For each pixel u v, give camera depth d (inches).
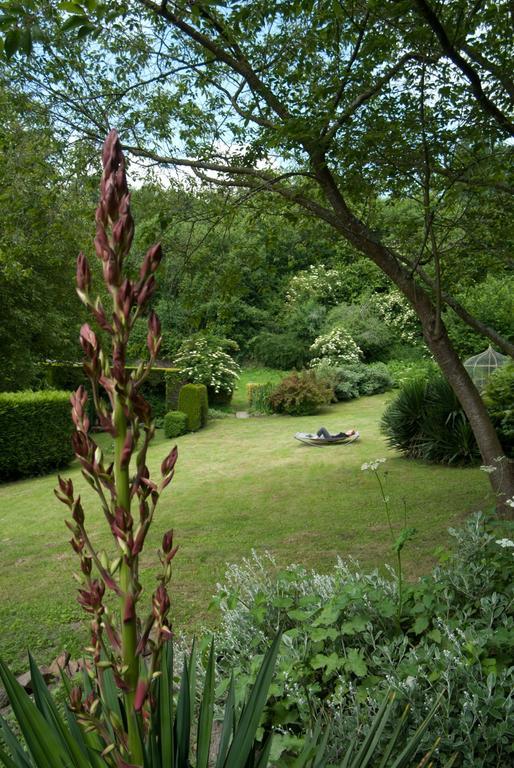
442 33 162.1
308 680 104.8
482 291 700.7
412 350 932.6
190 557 240.5
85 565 37.5
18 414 456.4
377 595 110.3
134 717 38.1
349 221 245.0
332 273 1008.2
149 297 35.9
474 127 207.3
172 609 185.8
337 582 124.0
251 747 51.1
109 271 35.0
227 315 282.4
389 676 92.1
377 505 308.0
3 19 129.8
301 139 206.7
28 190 244.1
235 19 192.5
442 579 118.6
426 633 109.9
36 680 52.0
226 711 57.2
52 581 223.5
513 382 369.4
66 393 501.7
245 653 107.4
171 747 47.3
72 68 234.2
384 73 217.9
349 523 278.1
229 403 820.6
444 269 300.5
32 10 144.1
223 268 273.9
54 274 550.9
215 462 474.3
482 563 116.6
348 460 441.4
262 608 112.2
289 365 996.6
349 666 96.3
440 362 255.6
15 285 518.0
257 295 1078.4
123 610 35.9
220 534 273.9
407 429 426.0
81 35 136.0
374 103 231.1
